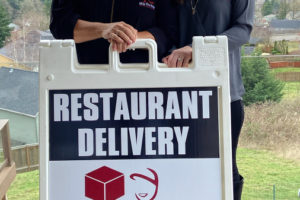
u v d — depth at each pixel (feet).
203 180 3.73
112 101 3.73
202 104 3.71
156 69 3.70
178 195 3.74
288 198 9.05
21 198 9.18
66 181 3.76
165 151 3.73
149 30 4.91
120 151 3.74
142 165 3.74
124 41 3.69
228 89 3.68
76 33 4.70
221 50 3.67
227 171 3.69
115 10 4.87
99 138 3.74
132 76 3.71
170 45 5.17
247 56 10.35
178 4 5.07
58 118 3.74
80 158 3.75
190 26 5.14
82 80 3.72
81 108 3.74
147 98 3.72
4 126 8.42
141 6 4.86
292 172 9.89
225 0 5.10
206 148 3.72
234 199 5.55
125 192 3.75
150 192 3.75
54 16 4.85
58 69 3.71
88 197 3.76
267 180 9.69
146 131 3.73
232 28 5.10
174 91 3.71
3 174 8.20
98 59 5.02
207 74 3.69
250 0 5.15
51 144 3.75
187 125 3.72
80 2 4.94
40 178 3.73
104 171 3.75
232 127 5.52
